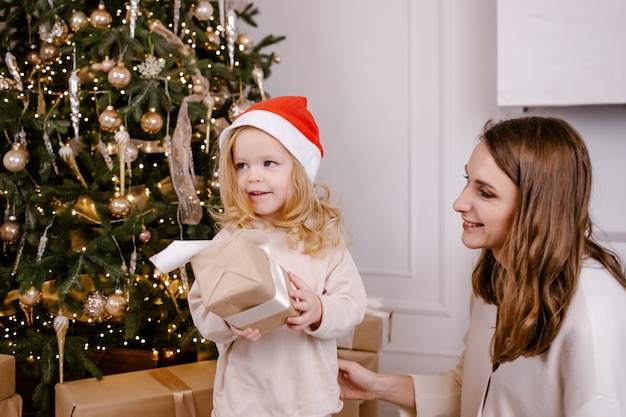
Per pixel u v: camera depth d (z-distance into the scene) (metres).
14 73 2.26
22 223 2.22
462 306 2.75
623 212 2.53
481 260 1.28
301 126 1.47
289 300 1.19
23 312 2.29
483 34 2.66
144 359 2.36
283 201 1.43
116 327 2.25
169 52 2.16
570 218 1.07
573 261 1.06
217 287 1.14
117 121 2.06
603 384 0.98
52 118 2.12
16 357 2.00
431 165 2.77
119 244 2.14
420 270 2.82
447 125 2.72
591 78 2.30
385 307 2.86
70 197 2.06
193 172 2.16
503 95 2.38
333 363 1.42
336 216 1.51
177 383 1.80
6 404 1.80
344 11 2.88
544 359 1.08
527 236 1.07
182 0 2.36
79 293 2.08
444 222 2.76
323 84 2.93
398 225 2.84
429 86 2.75
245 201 1.44
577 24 2.29
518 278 1.07
